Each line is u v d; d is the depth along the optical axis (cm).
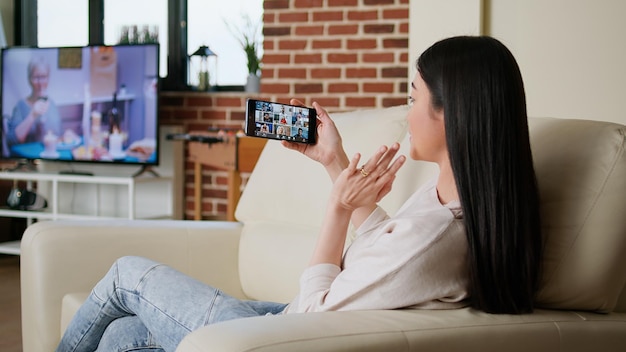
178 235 221
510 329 124
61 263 206
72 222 216
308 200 208
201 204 499
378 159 139
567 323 130
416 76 134
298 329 112
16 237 550
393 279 123
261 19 506
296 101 162
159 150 501
